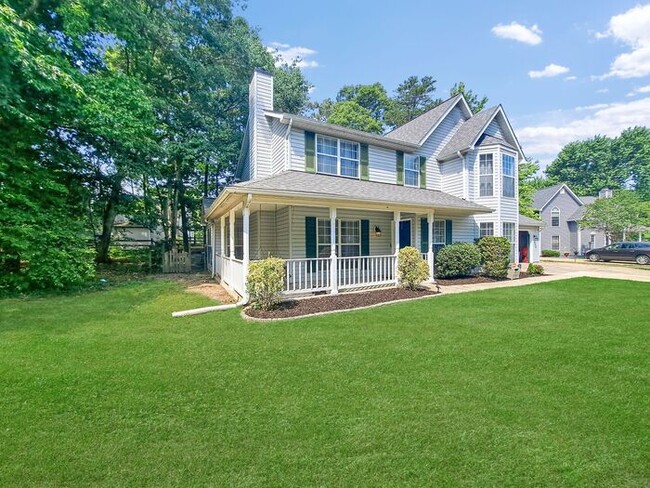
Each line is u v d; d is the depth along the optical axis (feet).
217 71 60.39
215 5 61.05
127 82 42.57
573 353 15.64
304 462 8.28
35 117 34.83
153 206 62.44
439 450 8.71
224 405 11.12
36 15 38.09
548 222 108.68
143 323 21.49
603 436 9.26
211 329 20.08
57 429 9.71
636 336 18.19
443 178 53.72
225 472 7.95
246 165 56.18
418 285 34.96
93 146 44.83
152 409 10.87
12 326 20.70
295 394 11.85
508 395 11.63
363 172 44.21
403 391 12.01
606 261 77.56
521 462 8.23
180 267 55.93
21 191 34.53
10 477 7.75
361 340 17.81
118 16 43.14
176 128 59.21
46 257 32.81
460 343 17.22
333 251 31.37
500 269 43.14
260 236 43.60
